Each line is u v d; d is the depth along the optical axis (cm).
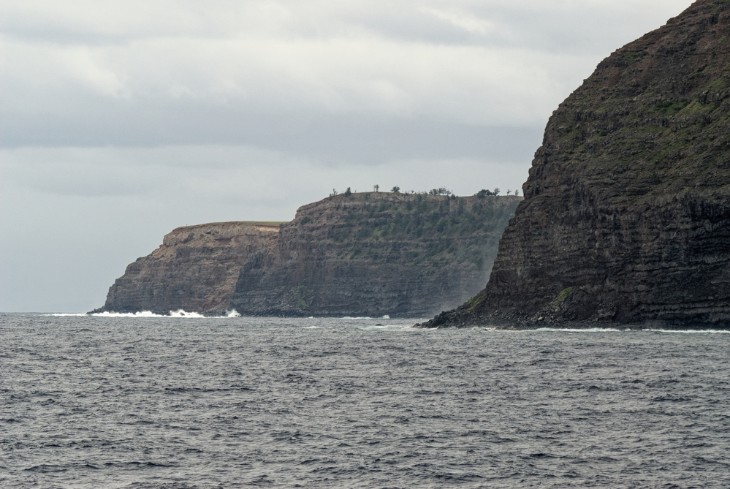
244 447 17200
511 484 14788
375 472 15462
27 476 15200
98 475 15288
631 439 17725
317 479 15062
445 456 16500
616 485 14712
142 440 17775
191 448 17100
